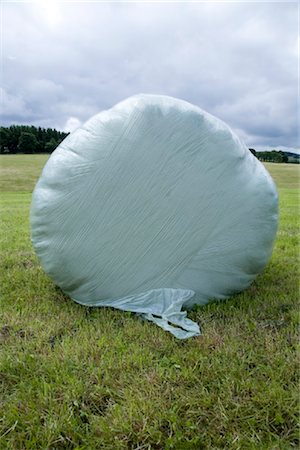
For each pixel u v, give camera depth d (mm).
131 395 1996
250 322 2807
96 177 2744
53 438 1747
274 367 2229
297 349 2410
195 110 2906
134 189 2740
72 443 1738
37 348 2455
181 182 2764
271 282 3674
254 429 1795
